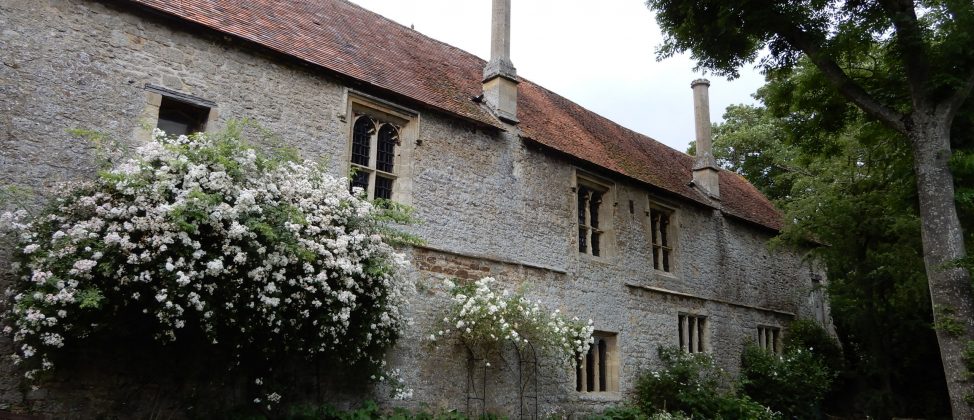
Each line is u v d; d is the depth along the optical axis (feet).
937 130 33.22
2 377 21.33
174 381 24.64
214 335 22.30
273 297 22.89
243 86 29.37
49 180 23.50
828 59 36.04
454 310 33.91
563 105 54.95
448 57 46.78
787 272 63.77
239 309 23.17
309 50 32.60
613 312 44.14
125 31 26.48
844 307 61.72
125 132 25.52
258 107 29.55
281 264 23.12
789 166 91.30
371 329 27.73
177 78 27.45
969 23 31.53
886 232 52.80
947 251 31.81
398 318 29.50
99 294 20.03
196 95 27.78
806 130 42.47
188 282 20.52
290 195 24.93
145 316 22.39
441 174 35.86
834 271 60.90
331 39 35.99
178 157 22.58
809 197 59.06
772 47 37.40
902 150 41.32
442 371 33.30
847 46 35.42
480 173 38.04
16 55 23.77
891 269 52.85
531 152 41.70
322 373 28.78
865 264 55.57
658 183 50.93
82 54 25.21
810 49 35.70
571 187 43.78
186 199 21.15
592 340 37.96
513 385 36.50
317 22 37.29
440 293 34.17
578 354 41.09
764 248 61.62
